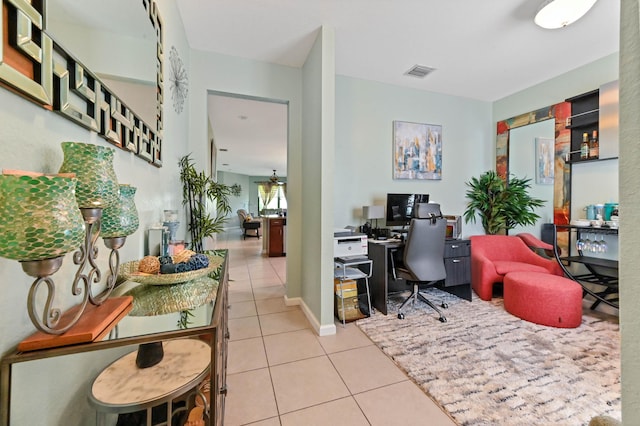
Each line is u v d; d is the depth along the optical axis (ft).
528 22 7.53
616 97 8.27
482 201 12.43
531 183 11.80
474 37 8.21
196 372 3.20
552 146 11.17
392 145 11.47
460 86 11.59
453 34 8.06
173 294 3.27
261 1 6.69
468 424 4.32
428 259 8.58
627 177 1.29
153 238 4.64
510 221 12.10
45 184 1.63
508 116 12.56
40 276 1.72
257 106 13.84
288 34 7.94
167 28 5.97
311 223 8.32
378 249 9.10
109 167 2.43
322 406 4.73
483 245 11.10
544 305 7.78
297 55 9.01
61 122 2.37
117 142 3.38
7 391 1.79
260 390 5.12
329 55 7.53
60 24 2.27
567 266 9.85
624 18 1.31
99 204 2.27
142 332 2.34
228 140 20.86
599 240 8.82
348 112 10.76
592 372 5.59
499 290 10.87
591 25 7.68
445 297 10.41
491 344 6.75
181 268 3.49
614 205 8.49
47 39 2.11
